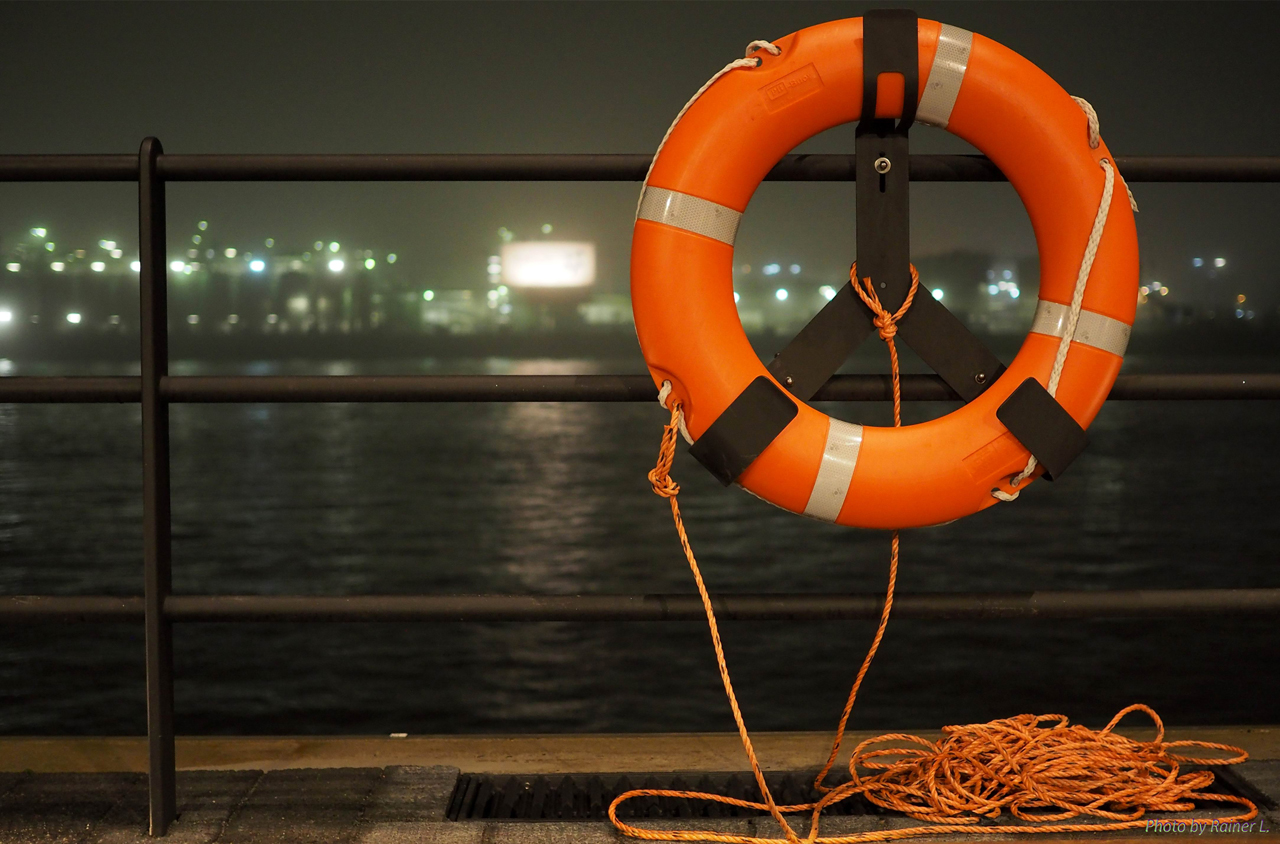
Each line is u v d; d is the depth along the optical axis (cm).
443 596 190
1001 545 2219
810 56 183
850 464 182
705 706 1034
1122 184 184
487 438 5619
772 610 189
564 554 2239
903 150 189
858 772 217
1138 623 1296
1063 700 1015
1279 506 2781
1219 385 190
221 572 2027
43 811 192
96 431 5684
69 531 2412
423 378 192
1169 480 3384
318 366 17350
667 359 184
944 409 5738
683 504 3009
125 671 1141
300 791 198
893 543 190
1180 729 242
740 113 183
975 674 1104
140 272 184
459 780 208
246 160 188
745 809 200
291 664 1196
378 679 1144
